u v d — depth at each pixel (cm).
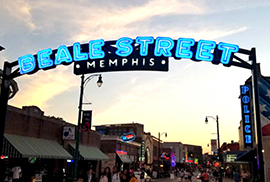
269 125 2442
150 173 5238
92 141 3647
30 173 2419
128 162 4681
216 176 4125
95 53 1269
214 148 5169
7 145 2098
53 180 2627
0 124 1288
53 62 1332
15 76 1348
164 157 8081
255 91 1124
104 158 3553
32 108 2497
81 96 2288
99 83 2298
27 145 2272
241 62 1185
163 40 1236
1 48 2128
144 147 5916
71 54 1322
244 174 2861
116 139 4438
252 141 1764
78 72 1305
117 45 1264
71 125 3109
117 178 1391
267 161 2388
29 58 1345
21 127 2347
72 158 2789
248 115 1814
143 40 1248
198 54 1214
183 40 1228
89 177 2330
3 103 1315
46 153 2412
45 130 2653
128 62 1258
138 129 6175
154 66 1238
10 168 2258
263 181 1029
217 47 1210
